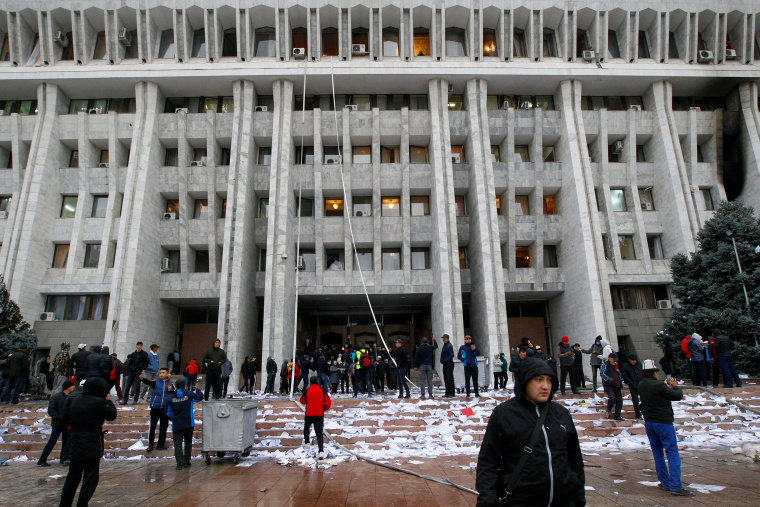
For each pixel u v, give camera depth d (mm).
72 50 28047
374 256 27594
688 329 20469
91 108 28750
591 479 7434
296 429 11734
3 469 9312
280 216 26047
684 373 20375
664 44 27938
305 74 25281
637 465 8516
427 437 11195
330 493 6859
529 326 30109
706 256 21219
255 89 28500
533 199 28734
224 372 16234
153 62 27156
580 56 29047
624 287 28078
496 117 28531
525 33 28703
